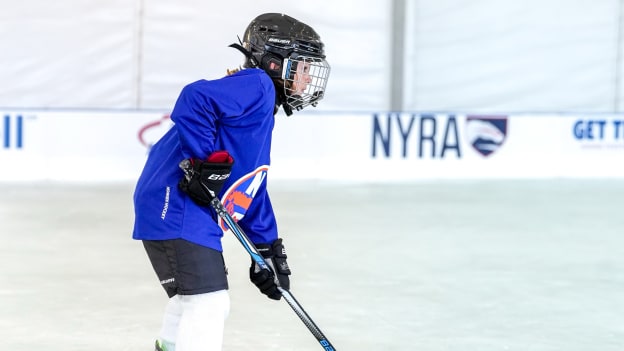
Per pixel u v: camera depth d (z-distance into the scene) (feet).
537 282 27.25
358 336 21.03
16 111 49.60
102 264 28.58
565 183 53.72
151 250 15.05
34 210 39.34
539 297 25.29
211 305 14.55
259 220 15.88
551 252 32.19
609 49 64.18
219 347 14.61
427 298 24.91
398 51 61.52
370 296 25.03
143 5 57.31
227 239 33.01
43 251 30.50
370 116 54.34
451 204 44.01
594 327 22.21
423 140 55.11
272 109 14.71
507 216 40.52
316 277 27.32
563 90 64.03
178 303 16.10
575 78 64.03
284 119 53.11
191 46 58.23
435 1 62.08
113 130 51.16
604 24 63.87
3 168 49.70
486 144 56.08
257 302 23.94
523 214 41.22
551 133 57.00
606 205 44.60
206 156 14.11
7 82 56.24
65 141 50.52
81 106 57.31
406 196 46.62
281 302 23.99
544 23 63.16
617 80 64.49
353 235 34.81
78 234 33.88
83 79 57.06
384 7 61.16
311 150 53.72
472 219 39.47
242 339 20.51
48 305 23.26
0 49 55.88
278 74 15.33
